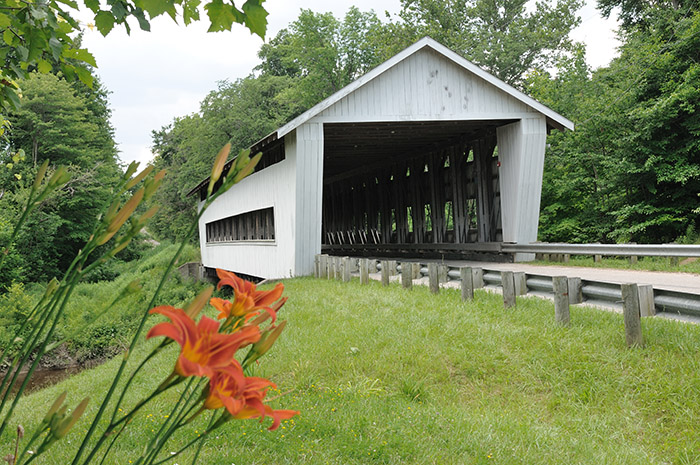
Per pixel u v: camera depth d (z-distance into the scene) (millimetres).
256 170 21141
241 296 929
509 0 35438
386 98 14750
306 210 15555
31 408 7449
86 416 5957
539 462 4242
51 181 1000
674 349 6230
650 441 4996
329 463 3996
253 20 1896
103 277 36219
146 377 7816
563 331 7098
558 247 14430
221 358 748
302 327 8727
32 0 2559
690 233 17719
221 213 27531
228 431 4598
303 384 6395
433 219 20000
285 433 4551
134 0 2035
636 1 27594
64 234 34281
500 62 33438
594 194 21375
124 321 19859
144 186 910
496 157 16812
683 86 17781
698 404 5227
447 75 14891
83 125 34406
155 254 46719
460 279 9398
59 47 2686
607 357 6301
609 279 10555
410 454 4242
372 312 9172
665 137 18672
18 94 3174
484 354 6824
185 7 2158
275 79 43938
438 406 5773
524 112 15164
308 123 14766
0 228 23609
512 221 15711
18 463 803
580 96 22203
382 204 24359
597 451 4641
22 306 17875
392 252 23766
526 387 6184
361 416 5035
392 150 21031
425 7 35188
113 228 907
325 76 39250
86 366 18094
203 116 44531
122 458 4121
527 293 8180
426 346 7160
